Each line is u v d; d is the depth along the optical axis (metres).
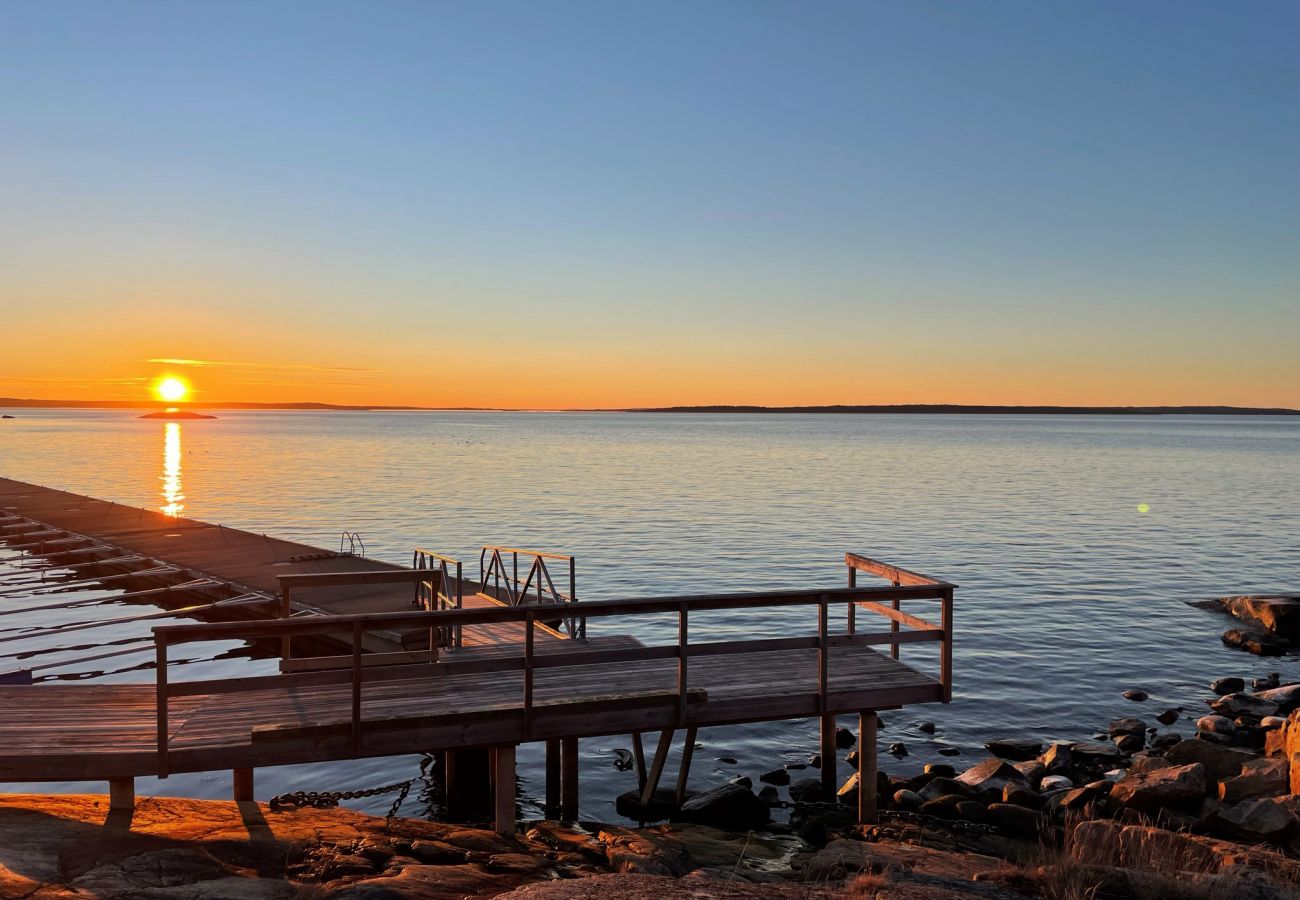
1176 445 132.38
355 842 7.48
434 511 47.56
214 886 6.26
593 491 58.28
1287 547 36.66
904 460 92.31
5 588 28.06
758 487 61.34
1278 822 9.73
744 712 9.59
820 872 8.24
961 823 11.00
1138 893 7.32
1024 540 37.97
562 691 9.59
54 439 139.75
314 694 9.34
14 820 7.10
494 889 6.82
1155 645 22.05
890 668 10.84
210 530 35.44
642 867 7.94
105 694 9.12
